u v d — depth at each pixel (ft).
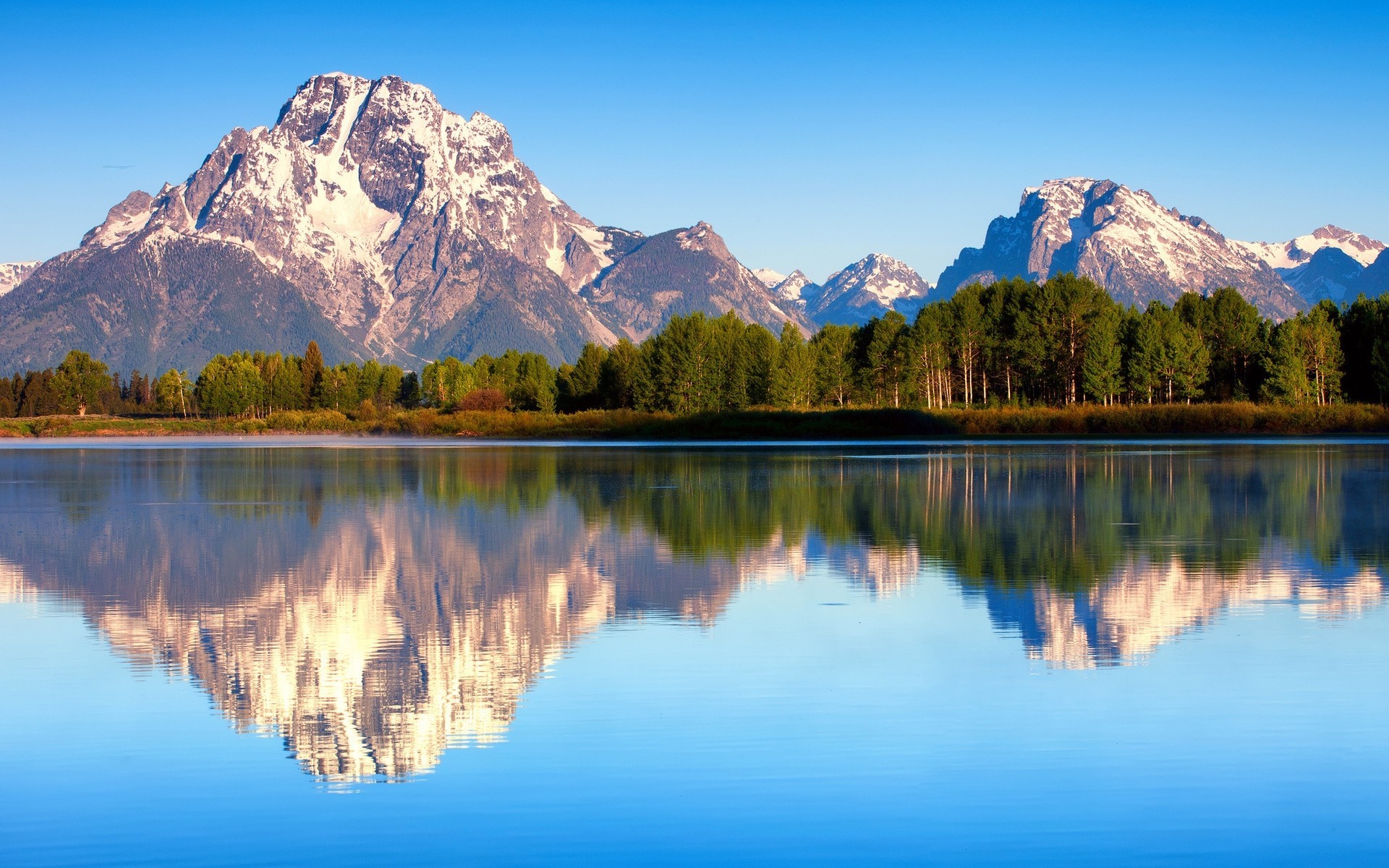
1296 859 46.91
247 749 59.31
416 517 158.10
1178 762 56.18
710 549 124.57
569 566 113.80
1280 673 71.31
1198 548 122.52
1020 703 65.41
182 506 176.96
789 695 67.15
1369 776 54.49
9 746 59.72
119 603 96.94
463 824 50.16
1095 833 48.88
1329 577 104.12
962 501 174.29
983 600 94.43
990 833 48.98
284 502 182.09
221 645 81.56
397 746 59.31
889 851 47.55
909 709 64.39
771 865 46.44
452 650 79.00
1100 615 88.33
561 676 71.92
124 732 62.03
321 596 99.45
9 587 104.58
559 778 54.75
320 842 48.60
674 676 71.67
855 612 90.17
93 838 49.11
